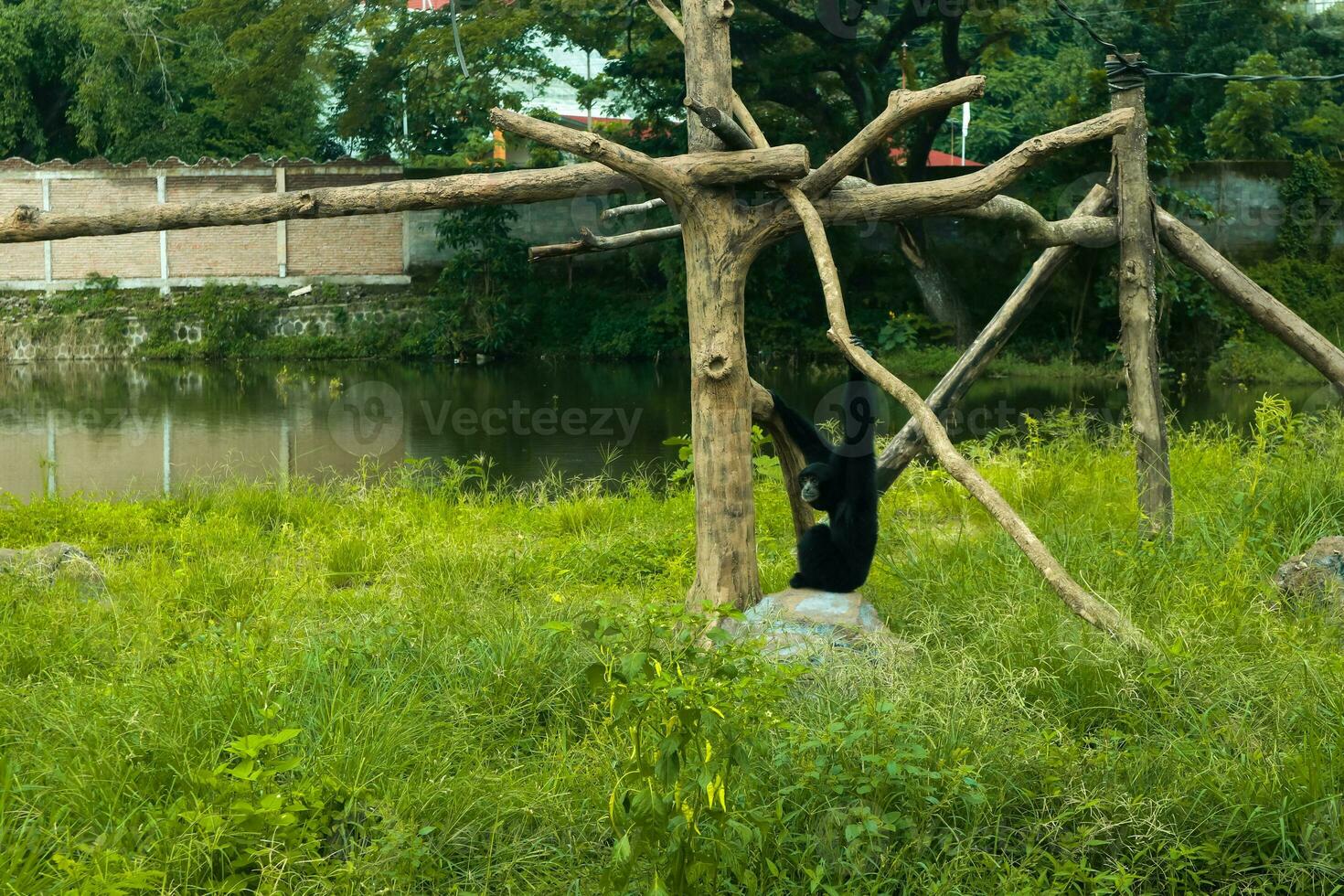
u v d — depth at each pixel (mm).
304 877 3945
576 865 4164
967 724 4672
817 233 5969
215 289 30844
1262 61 31359
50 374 27250
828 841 4094
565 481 13953
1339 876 3912
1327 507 8047
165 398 22656
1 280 30719
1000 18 26203
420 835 4168
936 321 27594
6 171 29562
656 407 21344
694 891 3639
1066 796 4324
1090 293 27219
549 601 6809
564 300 31328
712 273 6184
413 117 33688
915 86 28188
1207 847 4070
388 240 31469
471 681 5477
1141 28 34094
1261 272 27078
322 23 28406
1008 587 6598
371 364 29406
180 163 29938
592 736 5059
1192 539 7598
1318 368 8102
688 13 6383
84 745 4582
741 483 6289
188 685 5070
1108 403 21125
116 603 7066
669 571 8078
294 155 37625
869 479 6062
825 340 28484
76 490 13078
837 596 6125
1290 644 5602
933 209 6328
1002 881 3900
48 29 33969
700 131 6359
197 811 4000
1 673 5773
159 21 33969
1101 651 5352
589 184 6543
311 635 6008
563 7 26266
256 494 11344
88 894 3477
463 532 9344
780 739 4617
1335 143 34031
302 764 4492
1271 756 4512
